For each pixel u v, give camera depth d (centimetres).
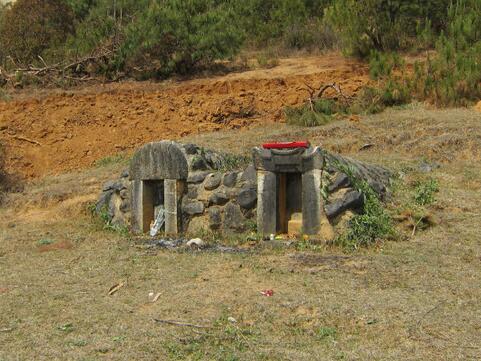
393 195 1033
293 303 675
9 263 893
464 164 1201
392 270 778
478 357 559
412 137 1355
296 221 956
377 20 1920
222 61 2086
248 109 1680
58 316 678
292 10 2436
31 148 1598
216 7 2356
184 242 963
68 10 2217
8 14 2192
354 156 1279
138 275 803
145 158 1033
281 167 933
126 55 1978
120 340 610
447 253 844
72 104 1698
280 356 568
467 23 1753
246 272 793
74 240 1010
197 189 1015
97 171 1449
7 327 654
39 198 1278
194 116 1667
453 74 1609
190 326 636
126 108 1692
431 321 629
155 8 1978
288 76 1777
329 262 814
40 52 2080
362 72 1791
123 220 1079
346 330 622
